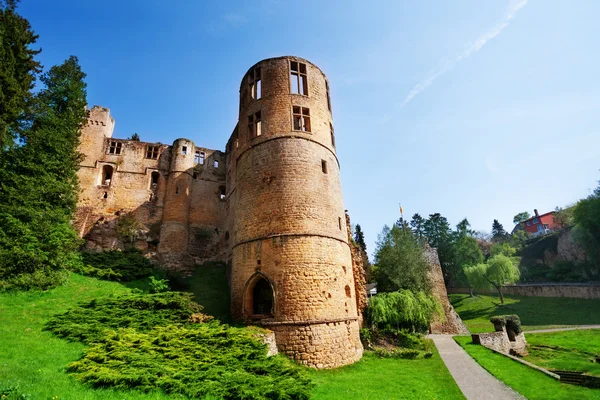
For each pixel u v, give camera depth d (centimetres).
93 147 3600
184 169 3762
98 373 964
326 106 2530
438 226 7169
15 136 2433
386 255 3959
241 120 2525
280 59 2462
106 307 1775
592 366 2011
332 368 1709
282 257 1905
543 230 9400
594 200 4984
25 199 2230
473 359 2111
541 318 4184
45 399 807
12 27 2116
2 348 1167
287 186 2070
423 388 1419
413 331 3256
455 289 6488
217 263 3441
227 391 962
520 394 1380
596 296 4353
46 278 2000
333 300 1888
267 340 1595
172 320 1734
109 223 3309
